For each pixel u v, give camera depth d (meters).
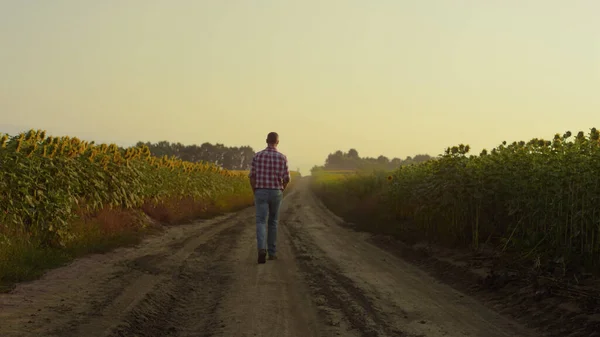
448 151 12.51
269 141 10.79
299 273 9.29
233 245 13.11
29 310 5.95
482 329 5.98
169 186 21.38
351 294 7.66
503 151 11.54
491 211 11.80
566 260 8.16
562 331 5.81
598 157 8.20
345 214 25.34
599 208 8.07
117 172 15.42
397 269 10.12
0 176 9.80
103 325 5.55
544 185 9.23
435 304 7.18
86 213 13.45
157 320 6.19
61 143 12.99
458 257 10.68
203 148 123.50
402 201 18.44
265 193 10.48
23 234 9.89
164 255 10.86
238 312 6.55
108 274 8.45
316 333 5.69
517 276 8.16
